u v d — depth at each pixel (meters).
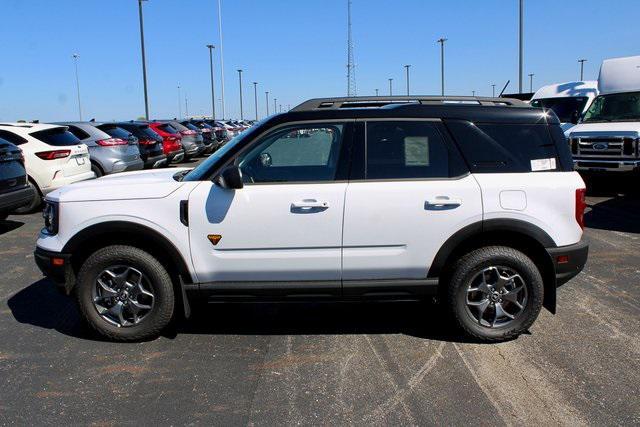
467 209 4.15
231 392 3.61
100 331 4.38
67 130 10.98
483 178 4.21
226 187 4.09
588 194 11.90
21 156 8.93
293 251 4.18
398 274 4.23
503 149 4.28
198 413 3.36
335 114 4.31
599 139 11.59
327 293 4.26
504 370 3.87
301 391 3.62
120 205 4.23
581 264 4.30
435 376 3.80
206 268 4.23
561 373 3.82
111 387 3.69
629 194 11.82
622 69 12.66
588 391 3.58
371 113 4.31
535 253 4.36
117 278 4.33
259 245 4.18
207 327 4.73
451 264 4.29
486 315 4.34
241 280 4.25
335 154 4.27
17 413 3.38
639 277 5.95
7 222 9.70
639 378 3.74
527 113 4.35
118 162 12.25
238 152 4.29
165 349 4.29
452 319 4.31
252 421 3.27
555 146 4.32
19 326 4.79
